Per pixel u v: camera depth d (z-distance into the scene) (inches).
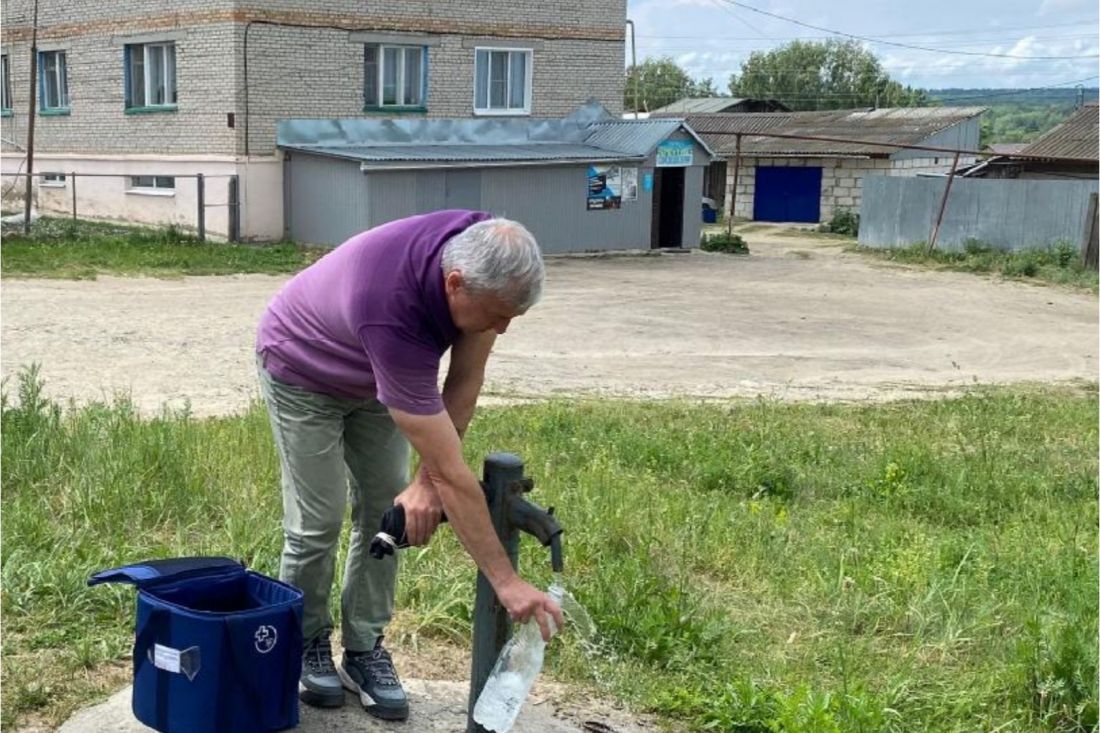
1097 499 332.2
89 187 1071.0
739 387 506.6
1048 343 683.4
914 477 339.0
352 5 962.1
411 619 176.7
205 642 116.8
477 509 114.9
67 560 180.5
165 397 396.8
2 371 423.5
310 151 917.2
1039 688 169.2
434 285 113.3
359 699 143.6
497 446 328.2
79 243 851.4
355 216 895.7
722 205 1704.0
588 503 247.3
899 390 520.1
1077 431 438.9
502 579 115.5
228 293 684.1
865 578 220.1
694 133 1074.1
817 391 506.3
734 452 351.6
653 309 721.0
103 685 147.3
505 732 117.3
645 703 159.0
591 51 1104.2
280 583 127.8
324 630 139.6
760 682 167.0
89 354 471.2
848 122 1686.8
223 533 208.4
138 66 1013.8
